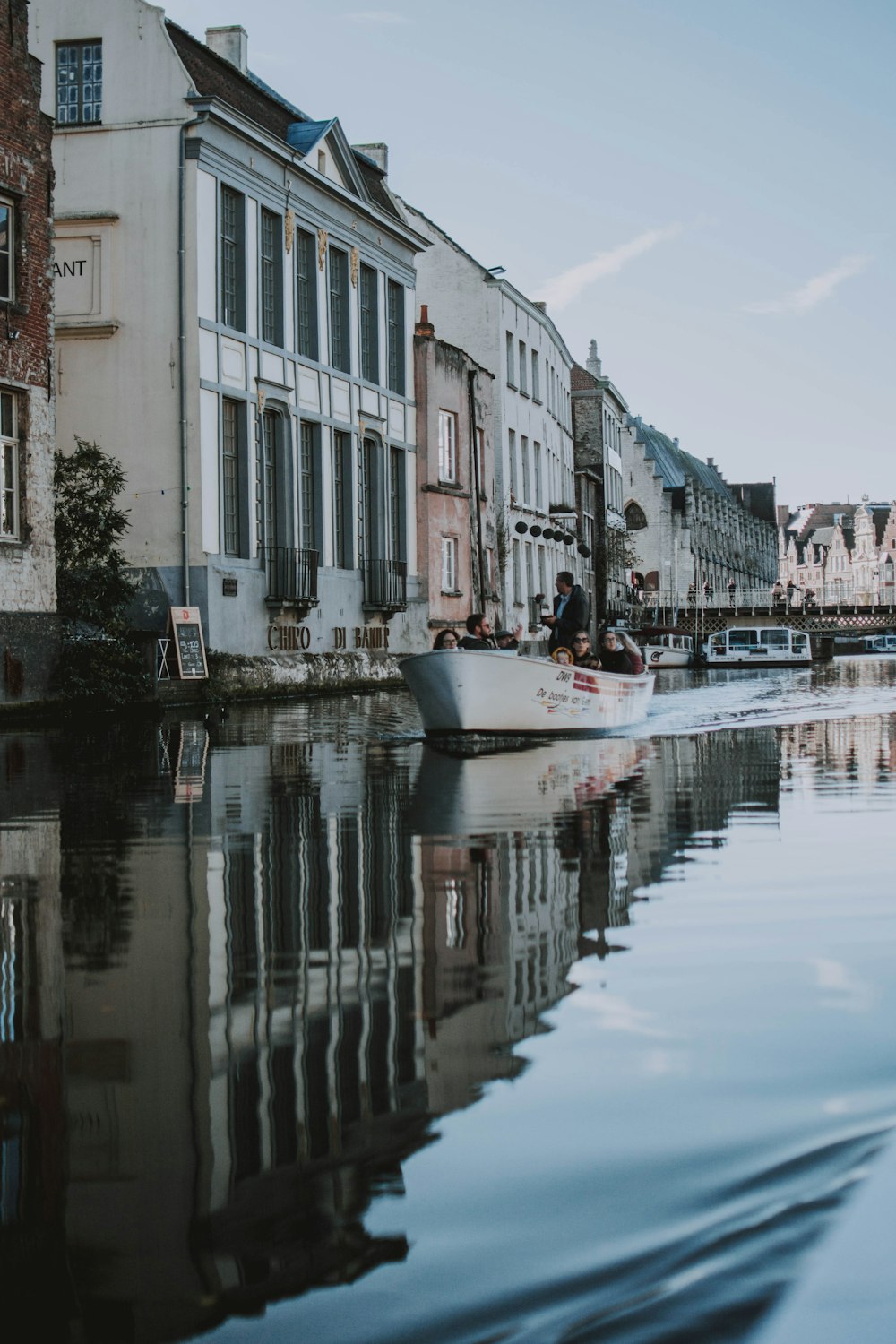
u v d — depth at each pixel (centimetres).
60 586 2459
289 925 588
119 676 2425
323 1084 363
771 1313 228
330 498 3656
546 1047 395
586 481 7562
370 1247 260
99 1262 258
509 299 5394
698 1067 373
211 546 3014
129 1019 438
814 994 457
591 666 1997
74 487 2620
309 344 3581
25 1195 290
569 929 570
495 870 727
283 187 3381
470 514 4578
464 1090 355
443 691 1800
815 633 10188
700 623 9750
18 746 1677
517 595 5431
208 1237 267
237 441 3189
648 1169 296
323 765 1409
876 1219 264
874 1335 221
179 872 734
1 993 475
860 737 1831
